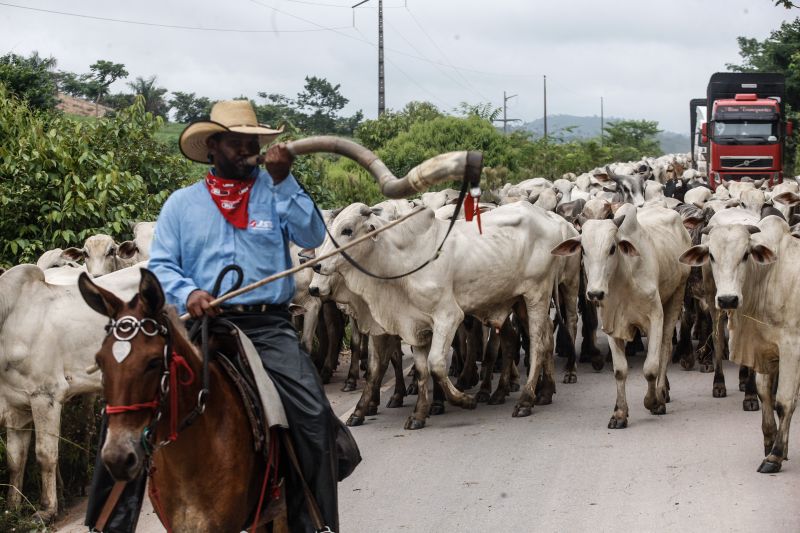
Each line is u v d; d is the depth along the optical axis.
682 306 10.02
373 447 8.06
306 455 4.15
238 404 4.03
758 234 6.99
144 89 36.59
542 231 9.48
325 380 11.15
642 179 16.22
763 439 7.54
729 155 26.45
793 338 6.81
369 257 8.62
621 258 8.34
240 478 3.95
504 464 7.32
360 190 17.30
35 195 9.72
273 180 4.27
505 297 9.28
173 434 3.70
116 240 10.15
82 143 10.42
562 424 8.57
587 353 11.72
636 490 6.53
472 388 10.52
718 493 6.38
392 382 11.21
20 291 6.57
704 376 10.48
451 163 3.81
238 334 4.14
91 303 3.68
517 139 34.50
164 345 3.59
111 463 3.42
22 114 10.85
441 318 8.70
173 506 3.95
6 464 6.99
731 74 28.44
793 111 41.88
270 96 37.56
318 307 10.48
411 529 5.99
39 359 6.52
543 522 5.99
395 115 28.38
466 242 8.94
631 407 9.14
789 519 5.84
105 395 3.53
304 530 4.20
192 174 11.95
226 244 4.31
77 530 6.32
